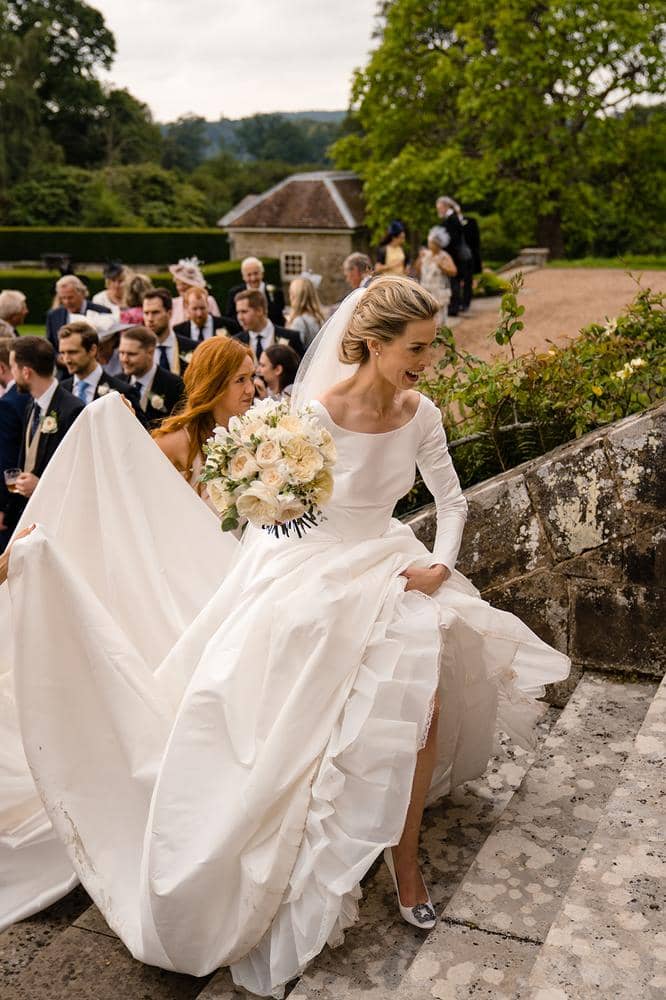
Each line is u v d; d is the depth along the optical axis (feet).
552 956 6.69
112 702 9.71
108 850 9.66
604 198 105.40
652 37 95.55
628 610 11.97
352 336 8.98
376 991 8.00
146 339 19.58
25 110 188.55
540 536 12.24
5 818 10.85
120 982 9.18
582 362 14.35
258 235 127.65
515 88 93.61
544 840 9.12
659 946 6.72
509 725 10.50
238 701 8.83
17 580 9.66
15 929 10.27
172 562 11.89
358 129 187.52
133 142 230.27
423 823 10.25
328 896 8.14
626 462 11.63
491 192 111.14
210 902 8.52
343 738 8.37
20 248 140.15
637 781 8.56
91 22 222.89
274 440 8.61
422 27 104.83
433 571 9.44
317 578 8.97
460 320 48.14
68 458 12.08
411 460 9.48
